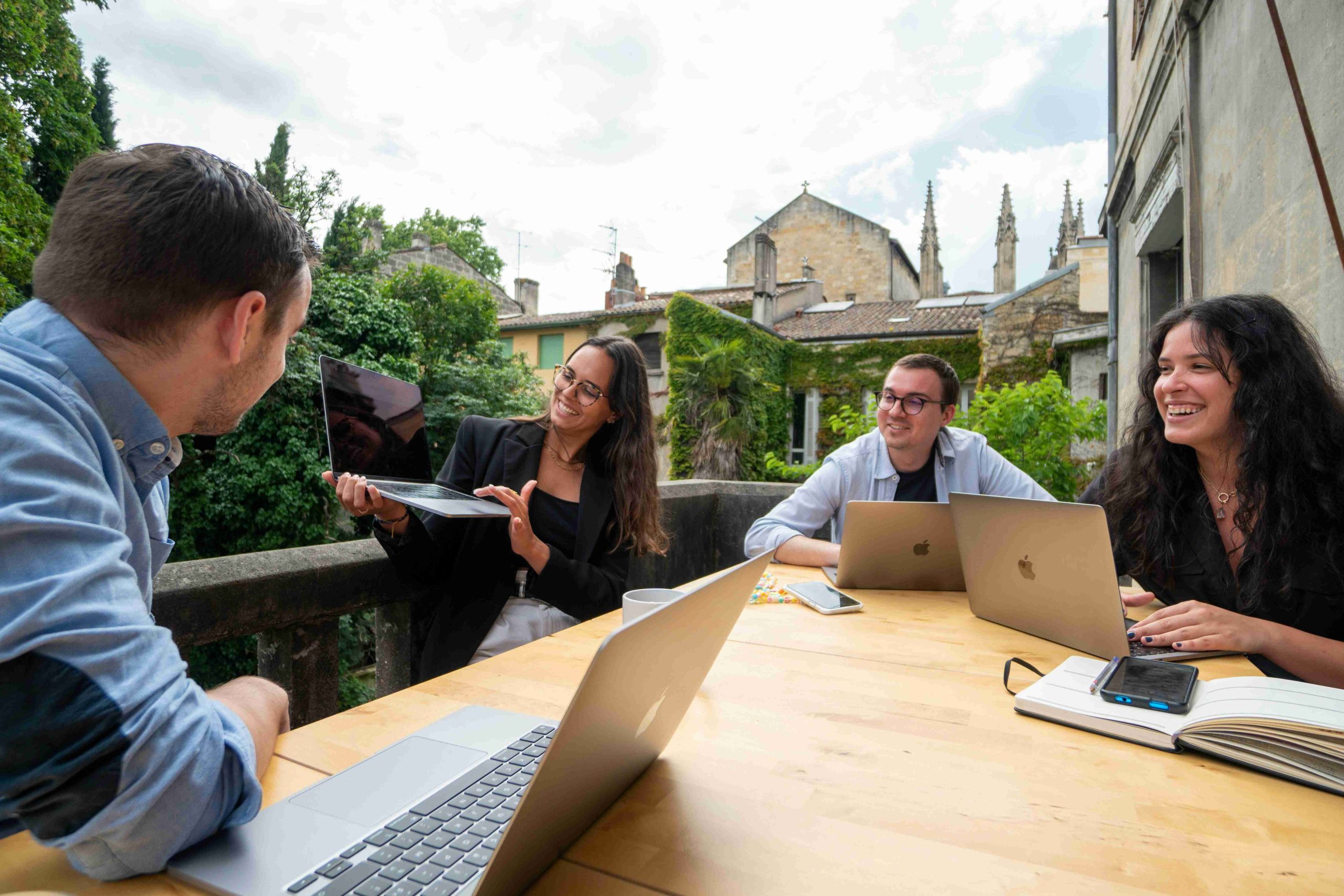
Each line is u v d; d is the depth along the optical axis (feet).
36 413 2.07
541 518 7.23
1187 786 2.88
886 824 2.50
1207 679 4.20
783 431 59.11
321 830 2.28
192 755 2.02
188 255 2.28
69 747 1.80
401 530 6.27
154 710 1.94
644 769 2.83
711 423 53.72
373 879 2.02
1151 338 6.66
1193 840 2.45
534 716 3.26
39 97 40.29
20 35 37.68
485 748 2.90
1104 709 3.52
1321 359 5.97
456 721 3.19
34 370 2.16
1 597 1.79
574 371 7.29
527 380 55.88
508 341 75.46
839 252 91.71
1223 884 2.18
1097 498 7.20
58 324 2.31
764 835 2.39
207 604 5.27
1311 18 8.21
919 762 3.05
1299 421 5.67
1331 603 5.52
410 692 3.65
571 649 4.50
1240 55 10.96
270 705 2.97
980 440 9.83
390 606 7.06
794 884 2.11
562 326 72.59
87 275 2.27
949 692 3.98
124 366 2.36
